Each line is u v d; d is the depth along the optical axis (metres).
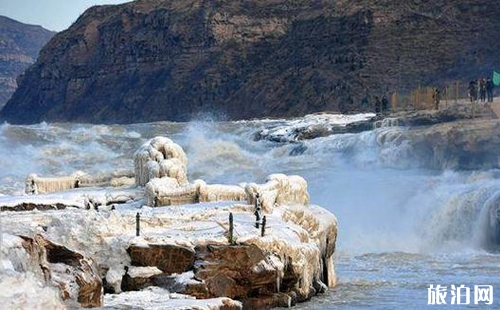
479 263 87.38
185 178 78.81
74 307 45.22
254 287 58.06
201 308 49.00
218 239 58.19
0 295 38.09
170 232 60.12
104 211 65.19
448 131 136.12
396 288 71.06
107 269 56.12
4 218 60.47
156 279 56.44
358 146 151.38
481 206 106.31
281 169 146.50
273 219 65.56
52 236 51.12
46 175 145.88
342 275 78.19
